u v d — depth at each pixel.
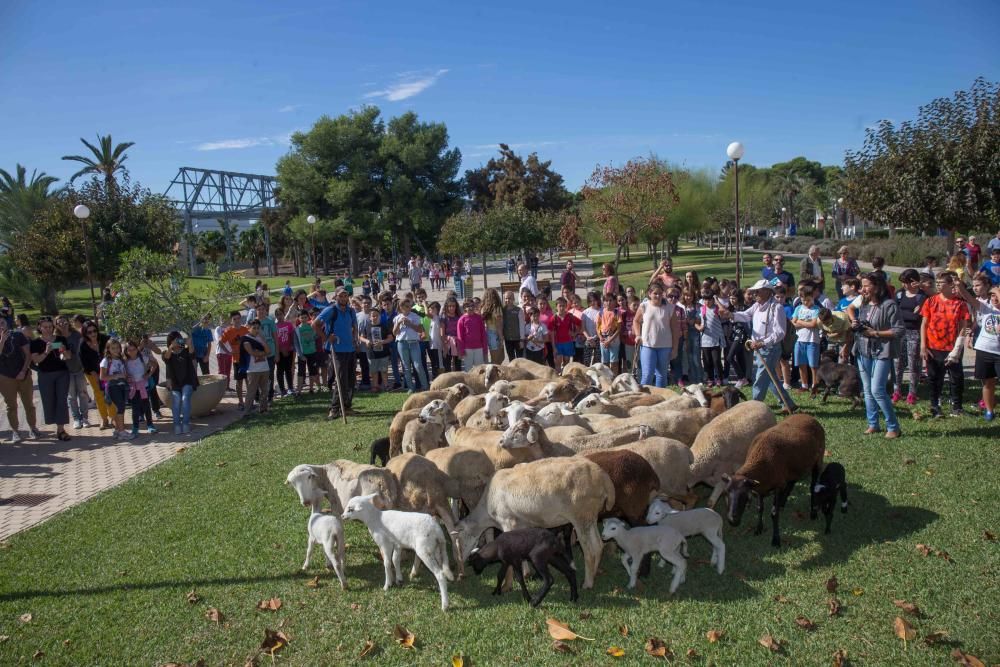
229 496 8.23
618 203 35.16
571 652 4.72
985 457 7.54
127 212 30.22
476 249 44.06
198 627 5.37
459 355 13.82
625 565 5.58
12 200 35.09
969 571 5.34
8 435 12.28
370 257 78.12
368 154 61.94
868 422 8.74
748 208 57.31
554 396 9.24
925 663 4.36
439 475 6.43
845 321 10.13
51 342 11.60
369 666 4.73
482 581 5.90
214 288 14.62
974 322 9.66
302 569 6.22
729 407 8.70
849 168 19.27
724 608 5.13
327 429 11.09
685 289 13.09
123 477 9.51
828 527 6.24
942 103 16.92
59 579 6.31
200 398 12.57
